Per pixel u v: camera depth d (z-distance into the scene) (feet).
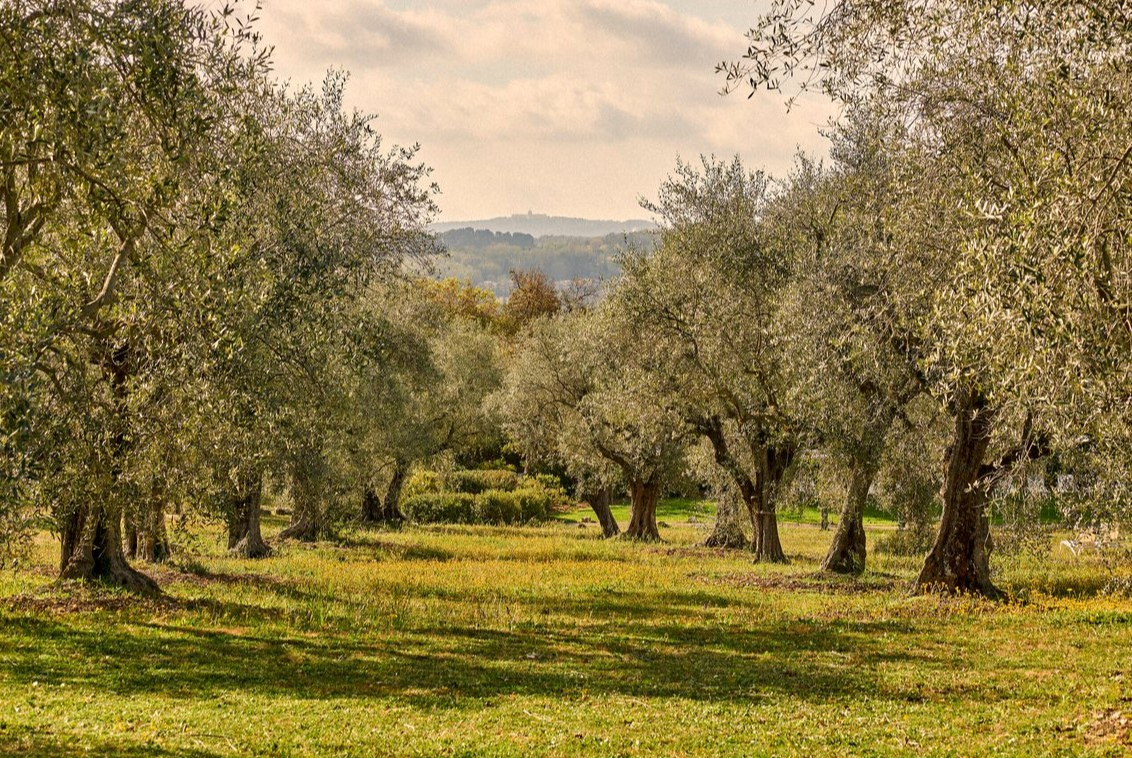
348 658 47.96
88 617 55.93
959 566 70.79
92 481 42.65
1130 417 30.73
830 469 89.56
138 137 34.96
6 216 35.70
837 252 67.62
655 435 103.50
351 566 92.63
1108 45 28.81
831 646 52.37
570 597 74.38
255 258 49.06
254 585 74.54
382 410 114.32
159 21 30.91
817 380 68.03
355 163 63.98
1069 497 53.62
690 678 43.50
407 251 71.46
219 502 56.34
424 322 125.59
